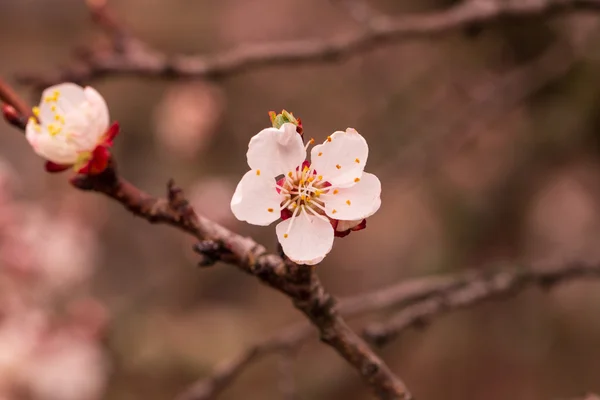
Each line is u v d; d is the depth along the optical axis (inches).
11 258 29.3
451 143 29.3
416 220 42.0
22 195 42.3
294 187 16.5
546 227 39.1
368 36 22.5
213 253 16.7
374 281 40.9
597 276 20.9
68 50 47.7
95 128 16.8
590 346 36.3
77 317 29.5
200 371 33.5
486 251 37.1
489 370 36.7
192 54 44.5
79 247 32.5
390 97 37.0
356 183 16.5
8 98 17.2
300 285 16.7
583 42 29.9
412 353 37.1
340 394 32.8
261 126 41.4
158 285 37.4
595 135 34.7
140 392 32.8
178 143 32.8
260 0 47.1
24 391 27.8
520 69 31.8
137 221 42.8
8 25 48.2
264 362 35.6
